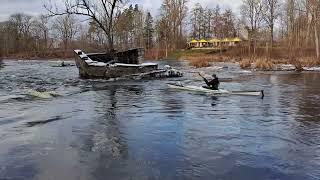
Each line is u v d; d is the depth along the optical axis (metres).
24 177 9.43
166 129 14.05
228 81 30.83
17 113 16.80
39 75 37.78
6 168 10.02
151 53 79.56
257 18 79.06
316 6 55.88
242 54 74.06
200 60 52.78
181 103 19.67
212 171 9.88
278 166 10.22
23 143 12.18
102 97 21.86
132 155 11.08
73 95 22.69
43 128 14.12
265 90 24.97
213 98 21.28
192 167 10.15
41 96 21.86
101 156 10.98
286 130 13.88
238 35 107.00
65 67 52.69
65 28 117.88
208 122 15.21
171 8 90.94
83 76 33.12
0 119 15.55
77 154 11.14
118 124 14.84
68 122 15.13
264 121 15.37
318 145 12.02
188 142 12.35
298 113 16.97
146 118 15.95
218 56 73.19
